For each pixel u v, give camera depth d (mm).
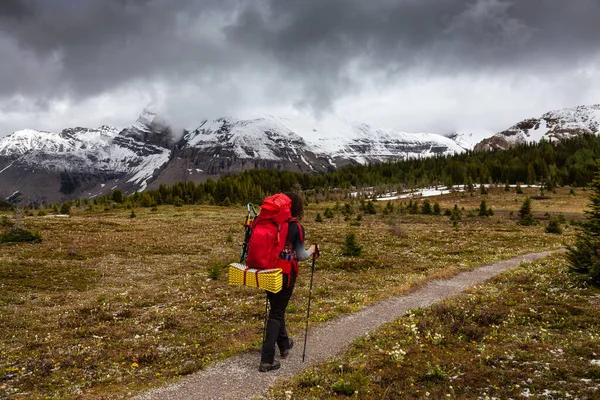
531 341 8938
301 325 11039
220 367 7891
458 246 39188
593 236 17000
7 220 60875
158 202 143500
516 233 52875
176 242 45906
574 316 11562
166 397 6645
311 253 7691
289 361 8125
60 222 65188
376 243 42750
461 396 6301
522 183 186500
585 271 16281
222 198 149125
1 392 7738
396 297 15016
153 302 18672
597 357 7680
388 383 6938
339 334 10117
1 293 22203
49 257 35125
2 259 32062
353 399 6281
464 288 16578
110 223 66250
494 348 8477
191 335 12055
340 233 52844
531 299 13648
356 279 23141
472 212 103250
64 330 13922
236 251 39469
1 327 14773
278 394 6551
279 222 7250
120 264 32656
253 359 8242
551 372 6949
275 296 7645
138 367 8891
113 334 12516
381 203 157750
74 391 7516
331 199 185500
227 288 21297
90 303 18906
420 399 6254
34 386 8039
